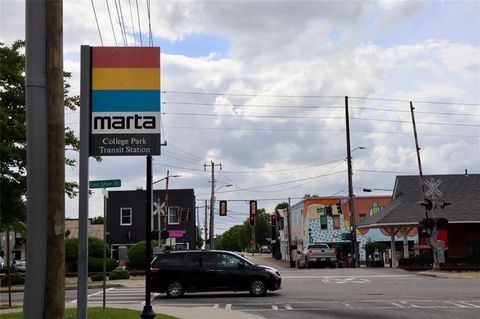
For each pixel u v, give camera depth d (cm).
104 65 898
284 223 8288
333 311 1645
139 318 1370
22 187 1903
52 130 682
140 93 897
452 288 2297
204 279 2136
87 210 852
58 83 690
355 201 6366
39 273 665
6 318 1324
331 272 3478
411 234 5938
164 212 5575
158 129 895
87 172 864
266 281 2131
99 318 1348
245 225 14200
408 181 4784
